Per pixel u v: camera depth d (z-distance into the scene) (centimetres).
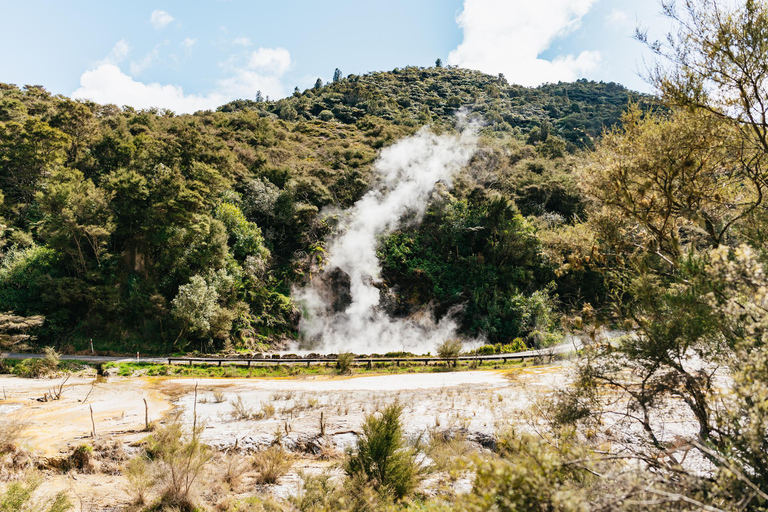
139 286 2770
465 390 1644
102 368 2148
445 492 774
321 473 908
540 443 391
